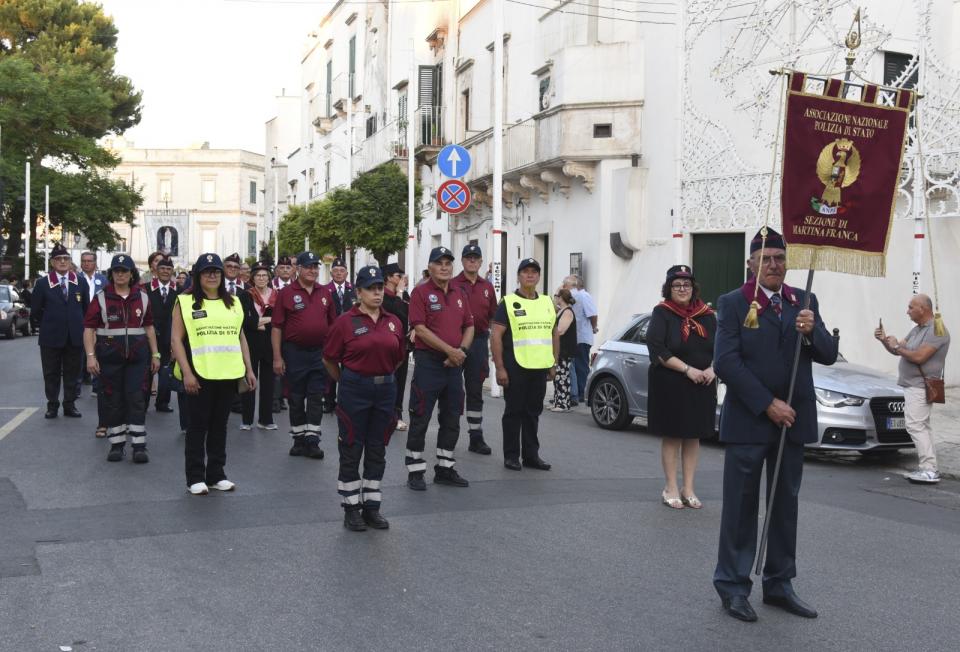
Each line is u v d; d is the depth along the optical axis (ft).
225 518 24.47
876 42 50.80
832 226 18.86
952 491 30.96
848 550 22.82
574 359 52.24
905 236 54.75
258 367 40.47
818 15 51.83
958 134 47.85
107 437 35.65
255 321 39.52
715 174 59.72
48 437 36.70
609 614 17.75
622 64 67.62
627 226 66.03
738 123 58.80
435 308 28.86
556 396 49.57
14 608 17.58
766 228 18.11
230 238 296.92
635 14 67.87
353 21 139.95
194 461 27.37
